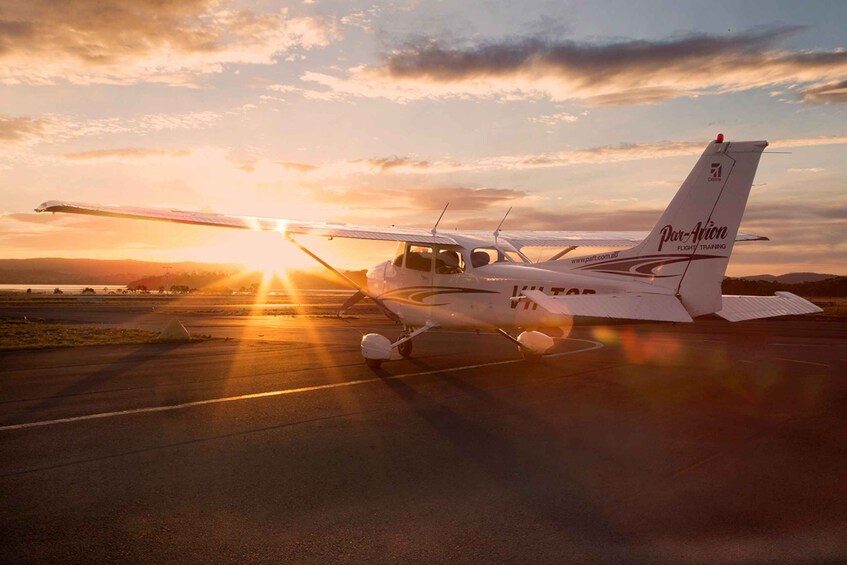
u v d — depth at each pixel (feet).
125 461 16.65
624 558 10.97
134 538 11.69
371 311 122.21
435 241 35.70
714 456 17.43
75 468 15.98
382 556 11.04
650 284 29.40
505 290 33.50
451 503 13.66
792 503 13.69
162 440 18.85
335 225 36.65
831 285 286.05
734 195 27.73
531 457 17.29
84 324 75.72
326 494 14.20
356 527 12.32
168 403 24.49
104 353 41.86
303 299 225.35
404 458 17.11
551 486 14.82
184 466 16.24
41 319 86.17
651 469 16.19
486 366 36.04
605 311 27.27
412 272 37.93
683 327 77.46
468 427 20.81
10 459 16.74
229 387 28.25
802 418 22.38
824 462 16.85
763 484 14.99
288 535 11.91
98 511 13.03
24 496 13.88
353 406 24.18
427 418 22.15
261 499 13.84
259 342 51.11
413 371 33.76
